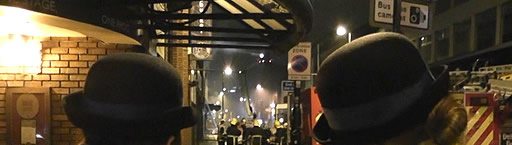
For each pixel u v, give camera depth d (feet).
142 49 18.70
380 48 3.68
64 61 17.93
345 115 3.76
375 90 3.59
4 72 17.33
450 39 81.15
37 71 17.61
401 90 3.57
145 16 16.28
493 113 17.88
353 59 3.70
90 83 4.49
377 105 3.59
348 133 3.83
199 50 53.36
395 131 3.61
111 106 4.33
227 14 16.10
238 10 19.20
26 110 17.60
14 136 17.52
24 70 17.47
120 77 4.39
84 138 4.62
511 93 20.18
